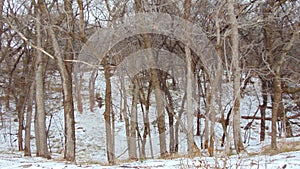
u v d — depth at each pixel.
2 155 15.59
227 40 13.82
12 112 26.72
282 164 8.44
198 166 7.90
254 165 8.40
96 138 14.45
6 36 19.88
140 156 14.20
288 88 15.63
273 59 15.08
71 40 13.88
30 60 20.86
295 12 16.78
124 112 15.38
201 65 15.12
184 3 13.07
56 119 24.55
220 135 16.39
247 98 23.08
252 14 16.67
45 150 15.20
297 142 15.77
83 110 14.26
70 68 13.35
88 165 10.12
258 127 23.83
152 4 13.88
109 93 10.91
